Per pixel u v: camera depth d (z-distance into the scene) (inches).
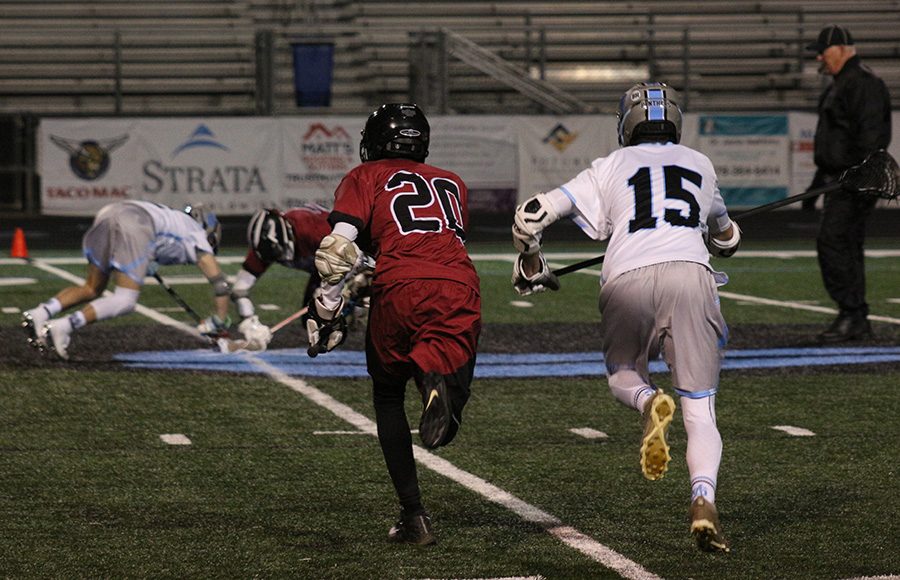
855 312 1338.6
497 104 3459.6
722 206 656.4
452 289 617.6
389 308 619.8
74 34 3122.5
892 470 798.5
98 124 2883.9
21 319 1494.8
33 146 3206.2
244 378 1123.3
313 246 1221.1
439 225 634.2
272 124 2906.0
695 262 614.2
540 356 1258.6
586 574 589.6
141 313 1556.3
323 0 3693.4
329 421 949.8
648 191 627.8
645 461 581.6
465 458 832.9
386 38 3612.2
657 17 3676.2
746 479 776.9
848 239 1326.3
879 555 619.2
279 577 585.3
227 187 2901.1
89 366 1173.7
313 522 681.6
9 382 1091.3
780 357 1242.6
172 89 3528.5
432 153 2957.7
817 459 829.2
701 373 609.9
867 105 1275.8
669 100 657.0
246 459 828.6
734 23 3683.6
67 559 612.7
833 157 1296.8
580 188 633.6
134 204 1184.8
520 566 601.9
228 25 3624.5
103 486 757.9
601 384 1105.4
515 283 653.3
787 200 781.3
